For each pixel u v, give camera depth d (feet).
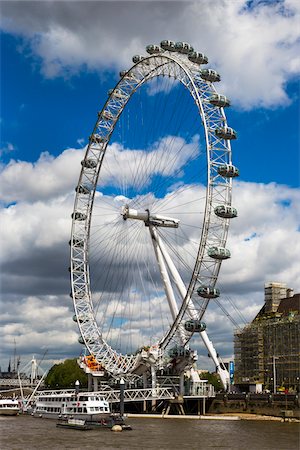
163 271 529.45
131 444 330.75
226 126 484.74
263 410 497.05
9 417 532.73
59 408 498.28
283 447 316.81
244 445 324.19
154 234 532.32
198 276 470.39
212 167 474.49
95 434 380.99
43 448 318.24
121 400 456.86
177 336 504.84
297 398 474.90
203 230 469.16
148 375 532.32
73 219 596.29
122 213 522.88
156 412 518.78
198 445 324.80
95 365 581.94
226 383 558.15
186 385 535.60
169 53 517.55
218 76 496.64
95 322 581.53
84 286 590.96
